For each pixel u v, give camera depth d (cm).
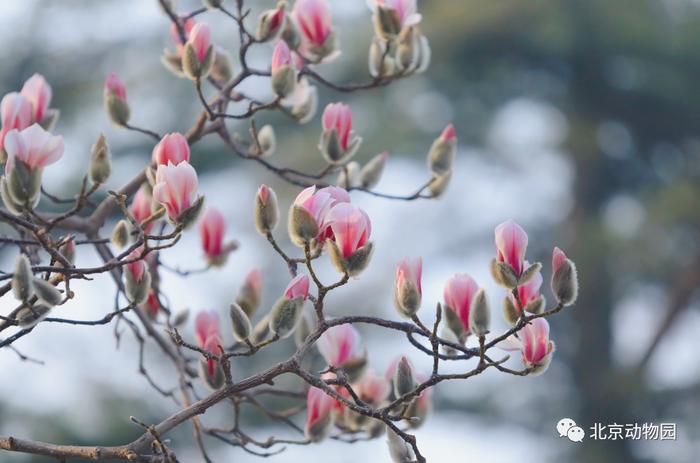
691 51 1599
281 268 1661
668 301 1634
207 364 407
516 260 329
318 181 453
